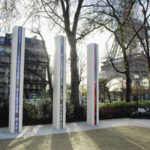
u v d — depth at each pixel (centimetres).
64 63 977
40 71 1770
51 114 1154
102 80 3225
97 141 681
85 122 1191
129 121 1266
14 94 837
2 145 618
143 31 1303
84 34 1509
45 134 804
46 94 1259
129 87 1756
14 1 1225
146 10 1096
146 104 1892
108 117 1437
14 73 837
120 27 1221
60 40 969
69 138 729
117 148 590
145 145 627
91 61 1089
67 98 1360
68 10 1441
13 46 845
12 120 834
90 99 1089
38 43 2259
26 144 632
